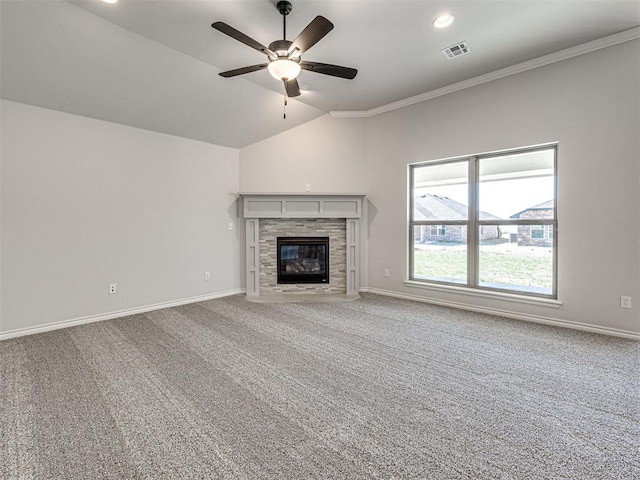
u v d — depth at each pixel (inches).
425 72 150.1
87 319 145.7
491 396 83.4
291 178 204.8
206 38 117.0
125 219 157.8
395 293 194.2
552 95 136.4
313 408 78.2
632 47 118.6
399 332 131.9
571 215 133.9
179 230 178.7
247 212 195.9
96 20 104.5
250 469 58.6
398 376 94.4
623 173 122.0
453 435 68.1
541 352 111.0
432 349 114.2
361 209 201.8
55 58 113.3
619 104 121.9
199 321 147.8
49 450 63.5
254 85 156.3
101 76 126.0
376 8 103.0
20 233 128.1
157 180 169.3
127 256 158.7
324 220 204.2
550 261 143.7
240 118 177.3
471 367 100.0
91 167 146.3
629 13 107.7
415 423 72.3
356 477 56.7
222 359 106.0
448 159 171.2
